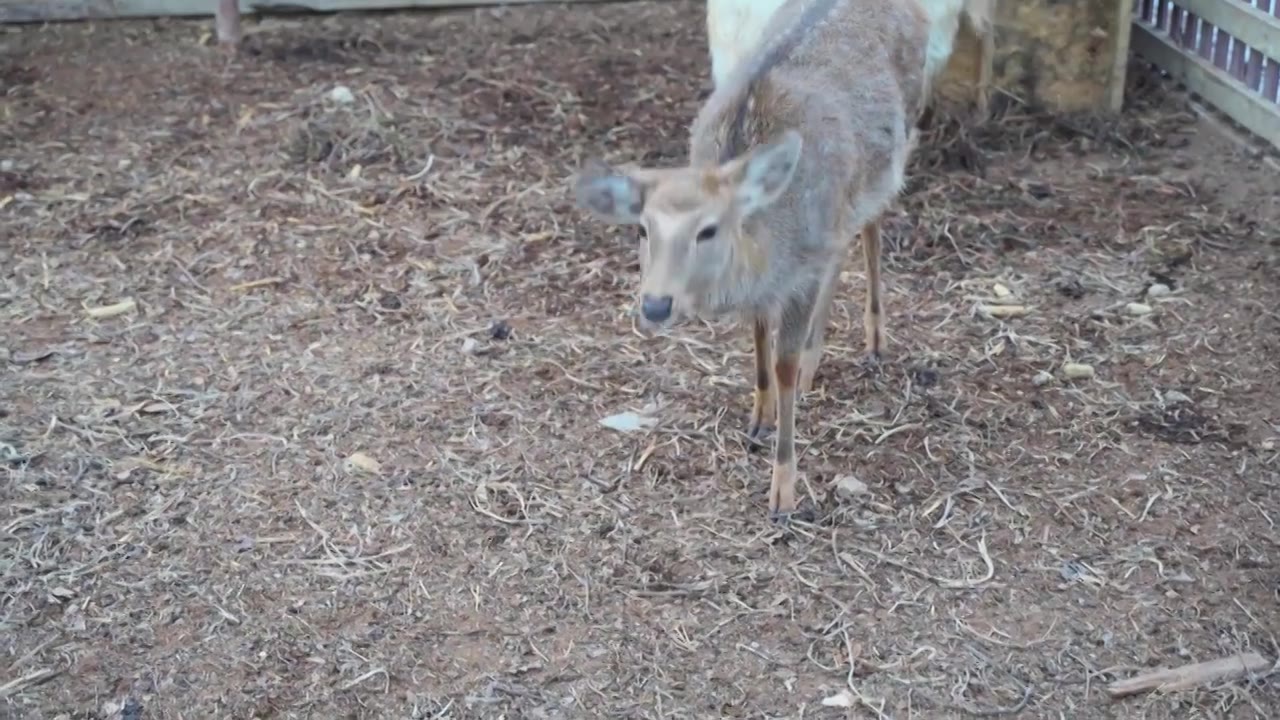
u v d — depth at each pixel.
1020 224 3.72
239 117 4.26
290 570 2.69
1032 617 2.59
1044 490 2.85
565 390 3.13
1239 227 3.71
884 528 2.77
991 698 2.44
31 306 3.41
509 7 5.14
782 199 2.64
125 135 4.17
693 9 5.15
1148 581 2.65
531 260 3.60
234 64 4.61
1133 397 3.10
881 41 2.95
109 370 3.20
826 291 3.00
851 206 2.85
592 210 2.57
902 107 2.99
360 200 3.85
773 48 2.82
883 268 3.54
